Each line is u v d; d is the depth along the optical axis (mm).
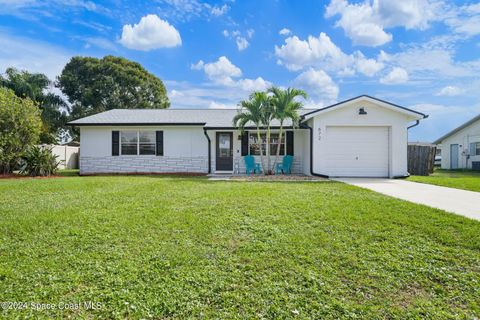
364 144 12484
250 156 14141
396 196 7223
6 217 4922
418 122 12578
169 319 2266
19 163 13289
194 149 14867
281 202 6082
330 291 2637
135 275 2906
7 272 2939
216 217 4910
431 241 3789
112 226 4434
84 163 14695
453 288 2689
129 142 14852
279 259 3273
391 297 2561
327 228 4305
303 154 14508
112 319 2268
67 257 3326
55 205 5891
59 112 25312
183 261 3219
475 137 20625
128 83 30047
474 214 5230
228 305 2436
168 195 7031
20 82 21938
